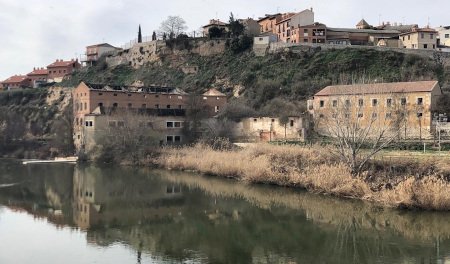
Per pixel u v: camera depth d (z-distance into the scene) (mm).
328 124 77938
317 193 55719
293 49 131750
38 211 49469
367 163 54500
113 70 163250
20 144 120938
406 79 111812
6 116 131375
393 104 78188
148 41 161375
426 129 78625
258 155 68000
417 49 128375
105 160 94875
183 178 71125
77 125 108375
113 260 32844
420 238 38125
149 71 152250
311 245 36781
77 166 89938
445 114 77938
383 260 32844
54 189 63125
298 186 59625
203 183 66188
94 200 55406
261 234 39969
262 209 49281
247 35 147875
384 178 51531
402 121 74062
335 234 39719
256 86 122688
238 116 100812
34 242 37500
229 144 86000
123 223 44125
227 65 139500
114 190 61938
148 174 76375
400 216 44875
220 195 57344
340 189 52938
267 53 136375
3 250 35250
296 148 65750
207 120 104812
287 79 121625
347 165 55594
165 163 83375
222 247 36375
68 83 164750
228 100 121125
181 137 103375
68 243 37188
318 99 90875
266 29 165750
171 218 46031
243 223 43750
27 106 149125
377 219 44344
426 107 79188
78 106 108188
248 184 63938
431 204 45531
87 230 41500
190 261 32750
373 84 83938
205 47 148625
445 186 46156
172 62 151000
